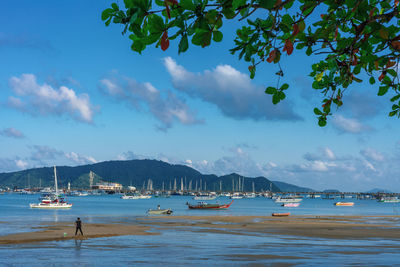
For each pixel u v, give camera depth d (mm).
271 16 2725
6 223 63188
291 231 53094
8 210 113125
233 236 45531
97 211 111375
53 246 34562
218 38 2477
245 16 2359
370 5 2834
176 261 26219
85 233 45094
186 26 2416
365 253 31281
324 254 30438
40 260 26422
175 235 45812
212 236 45188
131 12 2375
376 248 34906
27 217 82000
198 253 30422
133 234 45906
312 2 2826
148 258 27609
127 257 28016
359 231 53406
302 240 41781
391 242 40531
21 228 52719
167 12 2344
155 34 2438
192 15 2412
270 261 26500
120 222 68125
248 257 28297
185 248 33656
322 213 113938
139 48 2500
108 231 48500
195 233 48719
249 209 134500
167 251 31594
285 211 123875
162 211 97500
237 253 30484
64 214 94625
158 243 37562
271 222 70062
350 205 195000
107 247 34156
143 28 2447
